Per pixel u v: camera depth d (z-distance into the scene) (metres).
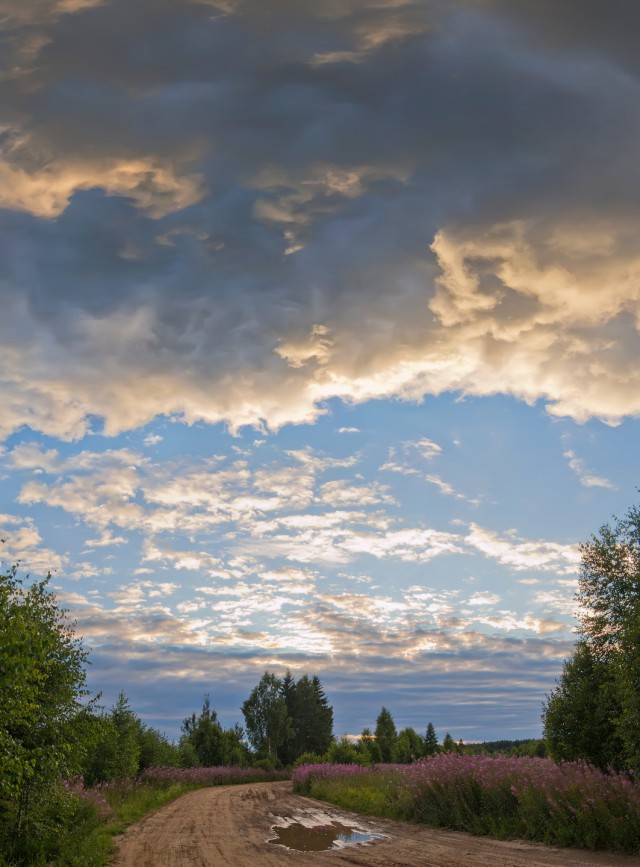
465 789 18.72
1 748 9.82
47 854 13.18
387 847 15.12
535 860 12.12
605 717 18.30
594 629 17.94
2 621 9.13
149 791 34.25
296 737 107.50
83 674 14.06
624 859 11.93
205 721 77.06
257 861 13.75
